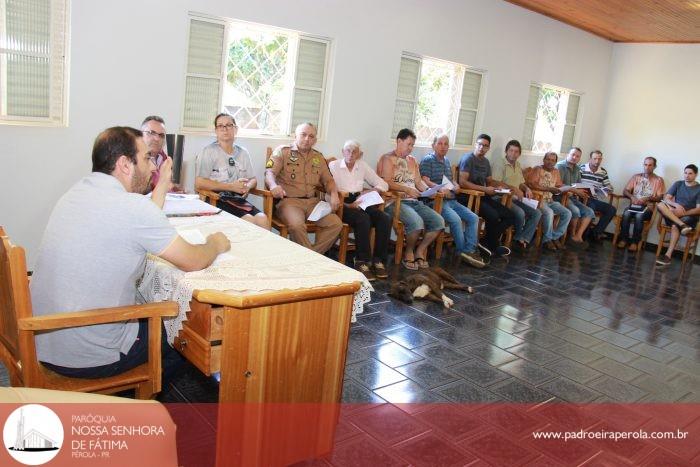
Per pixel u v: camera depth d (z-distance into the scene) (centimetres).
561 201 651
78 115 355
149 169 183
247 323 164
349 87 487
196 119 418
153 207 168
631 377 303
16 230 345
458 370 288
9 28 329
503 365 300
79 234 163
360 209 435
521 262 546
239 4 406
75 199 167
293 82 458
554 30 666
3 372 238
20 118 340
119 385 173
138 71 374
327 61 472
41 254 170
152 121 317
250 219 338
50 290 167
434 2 530
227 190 372
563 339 349
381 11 491
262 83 452
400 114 546
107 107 365
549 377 291
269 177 402
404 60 534
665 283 528
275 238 229
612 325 388
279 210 405
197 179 368
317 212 400
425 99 576
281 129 470
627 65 754
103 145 171
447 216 511
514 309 398
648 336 373
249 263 191
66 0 342
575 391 278
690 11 538
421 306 380
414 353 303
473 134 623
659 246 650
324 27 456
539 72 664
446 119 598
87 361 169
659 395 283
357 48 483
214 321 166
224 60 419
